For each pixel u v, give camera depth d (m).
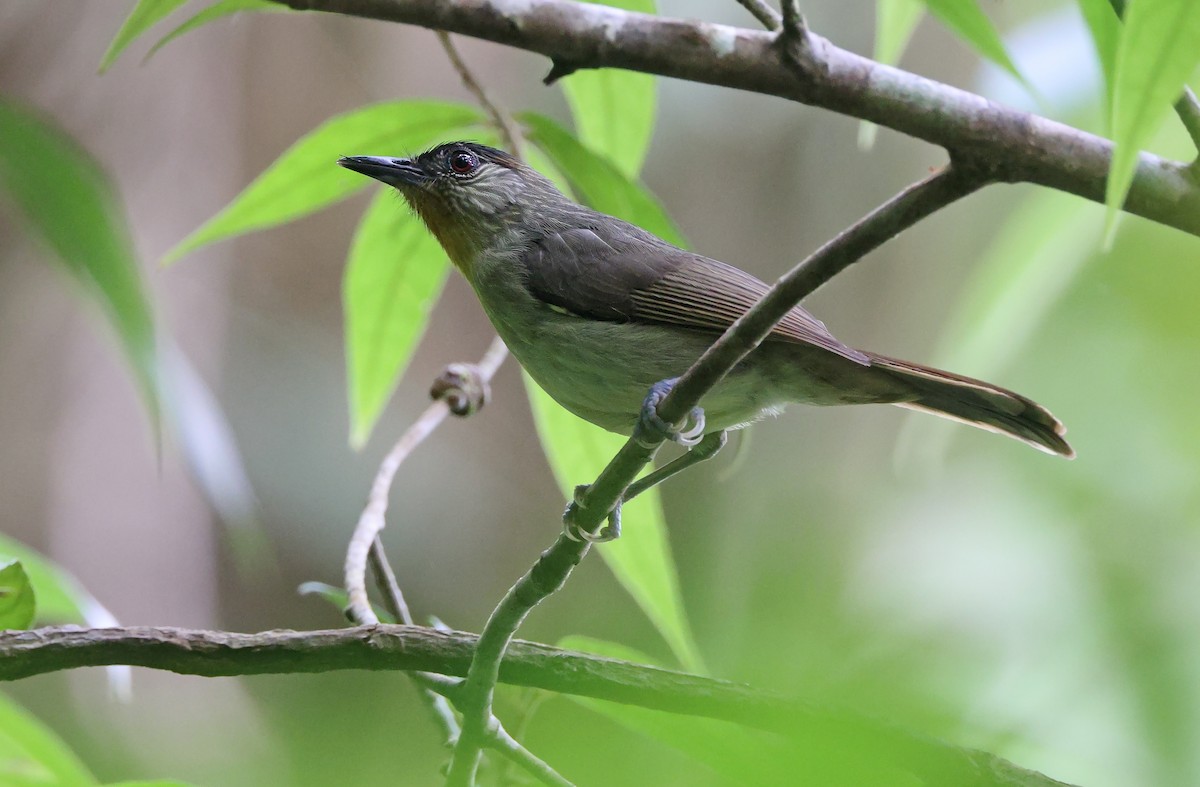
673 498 15.43
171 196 14.38
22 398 13.30
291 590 14.92
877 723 4.80
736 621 9.33
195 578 14.02
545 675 5.26
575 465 8.76
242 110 15.56
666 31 5.92
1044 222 8.32
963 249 16.55
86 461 13.54
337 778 11.29
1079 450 11.23
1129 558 10.44
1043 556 10.44
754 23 15.35
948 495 12.45
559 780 5.19
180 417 5.55
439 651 5.32
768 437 16.08
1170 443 11.05
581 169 8.21
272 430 15.70
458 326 17.31
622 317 7.60
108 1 13.40
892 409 16.20
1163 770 6.75
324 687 11.79
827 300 17.33
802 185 17.70
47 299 13.40
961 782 4.75
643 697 5.19
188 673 5.20
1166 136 9.05
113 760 11.95
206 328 15.20
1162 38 3.62
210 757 11.86
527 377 8.62
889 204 4.56
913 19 7.66
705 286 7.55
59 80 13.36
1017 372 11.27
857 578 10.94
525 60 17.20
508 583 16.41
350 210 16.69
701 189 17.67
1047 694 7.03
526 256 7.89
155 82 14.16
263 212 8.43
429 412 8.06
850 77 5.89
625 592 14.28
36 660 5.05
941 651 6.98
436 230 8.38
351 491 15.62
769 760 4.88
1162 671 7.39
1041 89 8.48
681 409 5.15
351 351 9.12
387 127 8.30
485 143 8.45
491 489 16.69
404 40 16.69
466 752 5.21
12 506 13.23
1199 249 10.55
